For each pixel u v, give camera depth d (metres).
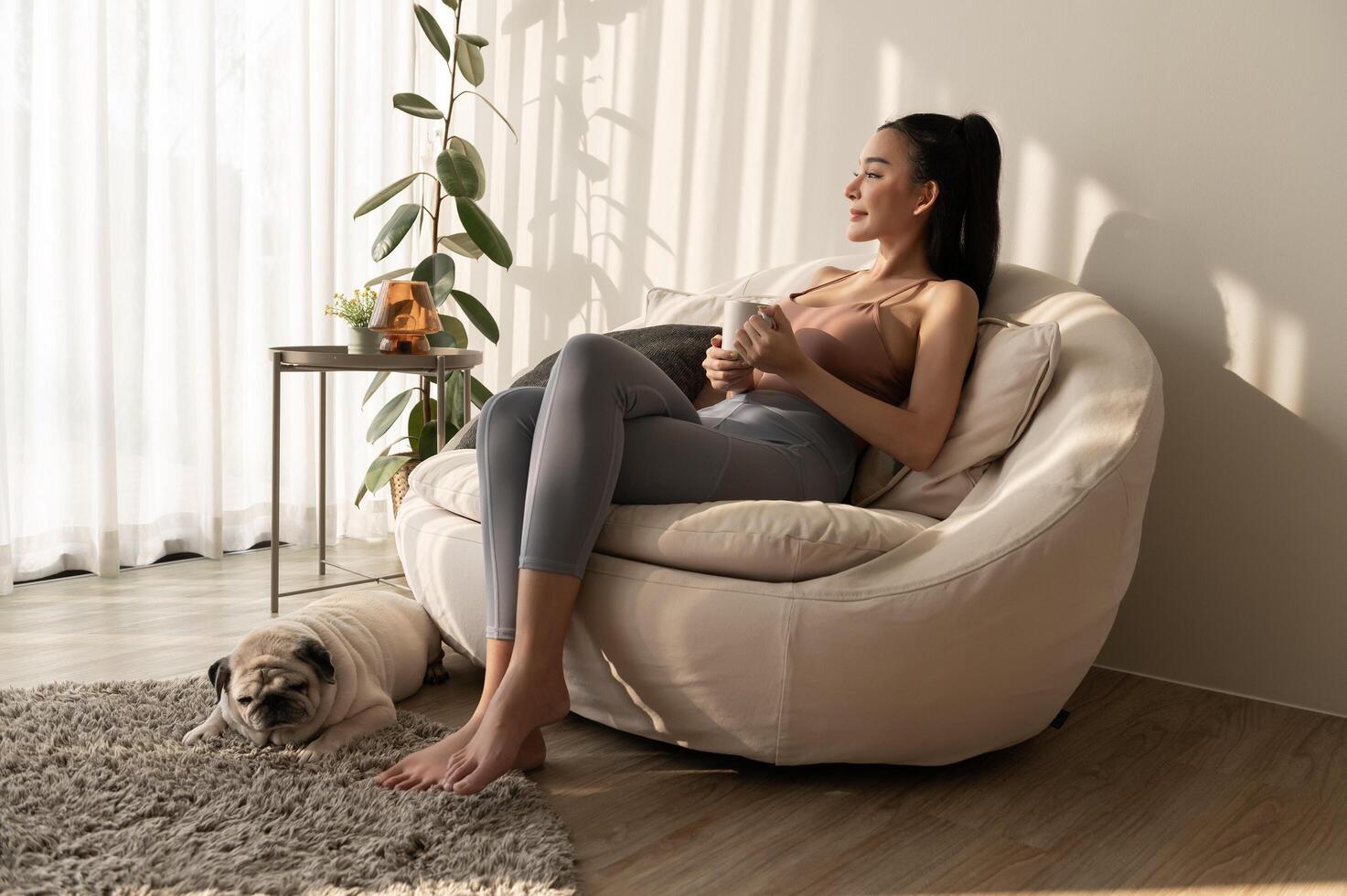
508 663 1.56
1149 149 2.12
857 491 1.92
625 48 3.03
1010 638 1.49
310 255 3.23
